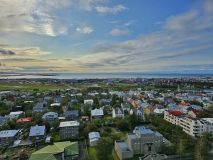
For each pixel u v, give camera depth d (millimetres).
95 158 86438
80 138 111938
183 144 88875
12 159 88812
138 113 160000
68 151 87812
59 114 172125
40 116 147375
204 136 101750
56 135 121875
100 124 138000
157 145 95125
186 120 127625
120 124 128750
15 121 141500
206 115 145000
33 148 101062
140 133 94312
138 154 92625
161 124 125250
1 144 105812
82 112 174625
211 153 88500
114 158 89125
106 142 87438
